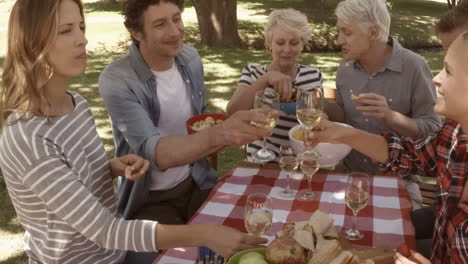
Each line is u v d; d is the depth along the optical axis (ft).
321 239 4.97
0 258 10.04
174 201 8.36
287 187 7.06
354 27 8.80
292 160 6.95
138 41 8.07
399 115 8.37
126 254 6.44
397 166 6.77
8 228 11.18
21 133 5.00
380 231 5.94
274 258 4.34
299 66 10.14
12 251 10.30
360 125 9.53
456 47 4.92
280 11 9.61
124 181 8.04
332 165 7.53
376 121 9.29
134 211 8.07
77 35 5.28
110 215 5.08
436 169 6.50
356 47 8.95
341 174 7.62
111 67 7.95
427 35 40.65
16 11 5.06
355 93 9.49
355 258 4.52
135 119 7.47
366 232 5.91
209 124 7.63
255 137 6.11
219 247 4.80
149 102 8.04
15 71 5.13
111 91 7.64
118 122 7.60
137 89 7.80
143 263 6.45
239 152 15.46
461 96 4.97
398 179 7.44
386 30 8.79
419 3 62.23
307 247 4.76
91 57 31.14
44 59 5.14
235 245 4.75
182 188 8.34
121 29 40.91
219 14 36.11
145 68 7.97
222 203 6.67
